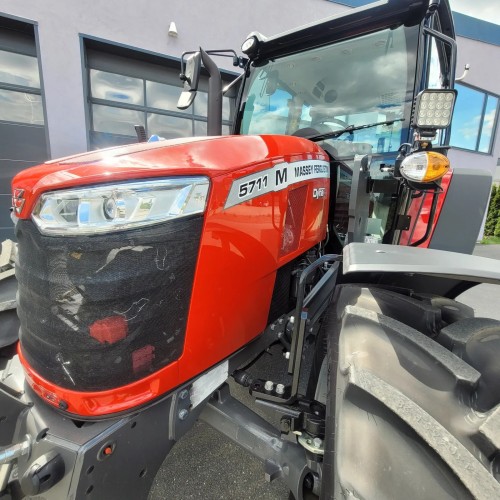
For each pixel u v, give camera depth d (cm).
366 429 73
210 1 614
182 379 97
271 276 124
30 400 97
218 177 93
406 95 175
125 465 90
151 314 87
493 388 79
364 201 157
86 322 82
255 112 229
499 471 65
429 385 77
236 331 112
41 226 84
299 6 682
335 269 161
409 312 102
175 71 644
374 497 65
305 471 108
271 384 123
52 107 536
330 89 200
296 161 128
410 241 214
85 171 81
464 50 858
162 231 84
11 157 536
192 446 170
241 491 146
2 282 167
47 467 79
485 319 97
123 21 561
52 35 517
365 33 184
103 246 80
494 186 1136
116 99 606
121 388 86
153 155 87
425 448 66
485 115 932
